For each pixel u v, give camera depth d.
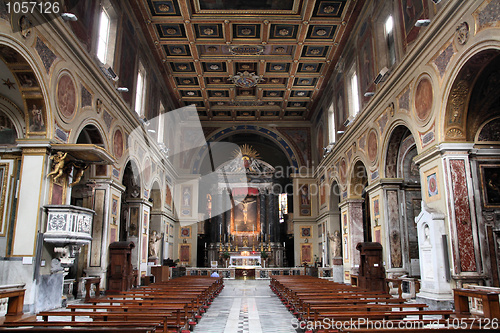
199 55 17.47
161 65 18.22
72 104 9.87
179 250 23.23
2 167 8.82
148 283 15.39
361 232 16.97
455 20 8.73
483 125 9.55
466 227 9.00
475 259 8.88
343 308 6.58
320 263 22.42
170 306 6.92
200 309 9.01
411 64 10.91
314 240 24.05
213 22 15.08
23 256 8.22
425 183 10.16
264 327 7.54
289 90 21.09
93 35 11.15
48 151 8.70
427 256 9.60
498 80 8.79
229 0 14.07
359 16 14.98
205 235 28.39
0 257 8.27
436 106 9.56
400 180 13.15
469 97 9.11
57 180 9.12
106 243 12.26
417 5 10.52
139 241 15.57
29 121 8.70
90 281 10.04
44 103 8.55
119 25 13.06
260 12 14.65
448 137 9.34
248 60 17.91
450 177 9.17
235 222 29.67
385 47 13.12
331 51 17.39
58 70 9.12
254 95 22.00
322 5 14.27
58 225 8.48
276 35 16.09
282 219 29.02
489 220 9.37
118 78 12.99
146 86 16.62
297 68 18.88
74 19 9.16
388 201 13.09
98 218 12.29
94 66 10.91
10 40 7.26
